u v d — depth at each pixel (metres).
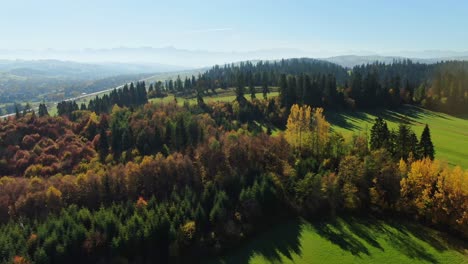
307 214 87.69
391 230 78.88
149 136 120.00
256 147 102.94
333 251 73.81
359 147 102.81
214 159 98.31
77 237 72.12
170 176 94.19
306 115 116.62
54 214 79.50
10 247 68.56
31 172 104.81
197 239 78.00
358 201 86.06
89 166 106.50
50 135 128.75
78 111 168.25
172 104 163.38
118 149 117.50
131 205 82.25
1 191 88.69
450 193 76.88
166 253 75.19
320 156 103.94
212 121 138.50
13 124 130.62
